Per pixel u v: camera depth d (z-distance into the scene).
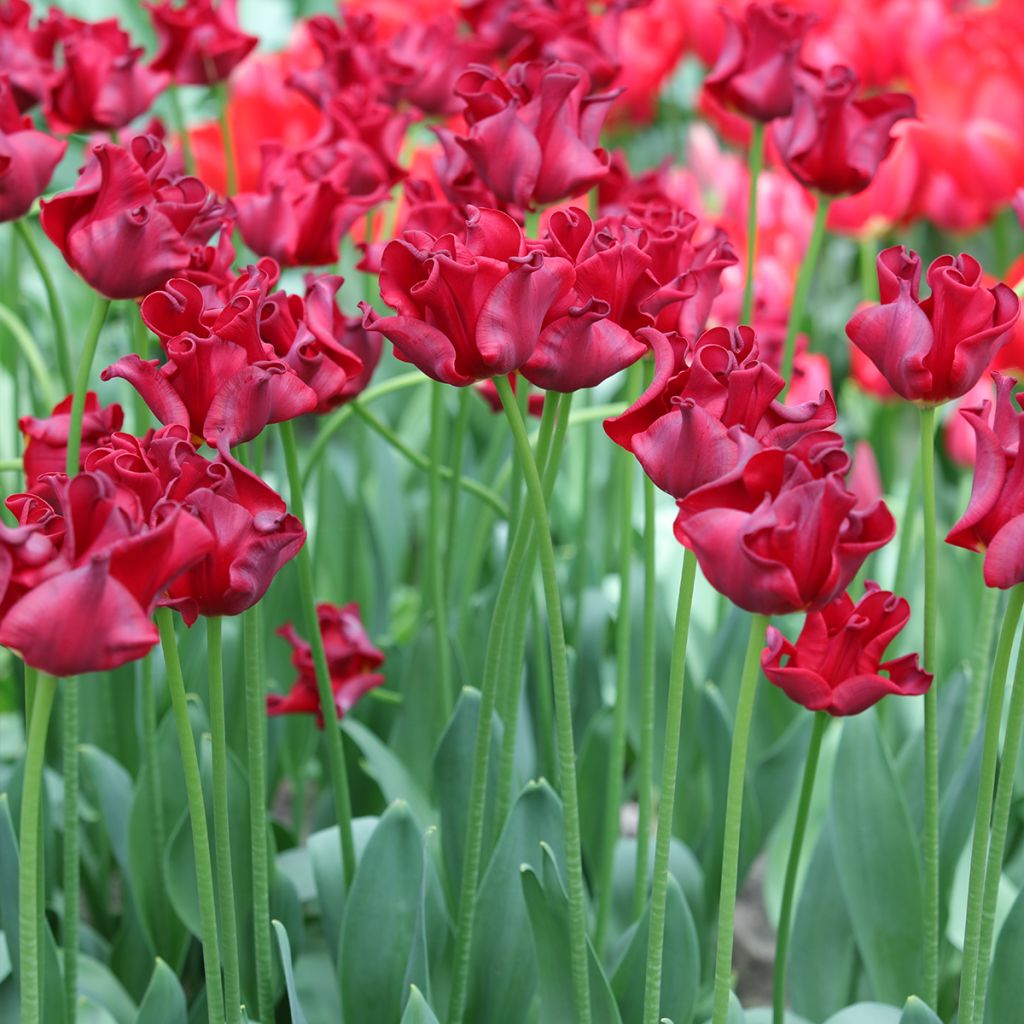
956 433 2.51
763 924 2.26
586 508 2.12
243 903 1.90
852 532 1.61
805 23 2.03
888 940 1.93
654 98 3.27
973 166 2.65
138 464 1.64
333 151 1.98
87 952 2.01
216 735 1.71
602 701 2.13
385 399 2.77
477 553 2.13
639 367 1.91
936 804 1.83
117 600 1.56
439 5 2.92
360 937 1.84
